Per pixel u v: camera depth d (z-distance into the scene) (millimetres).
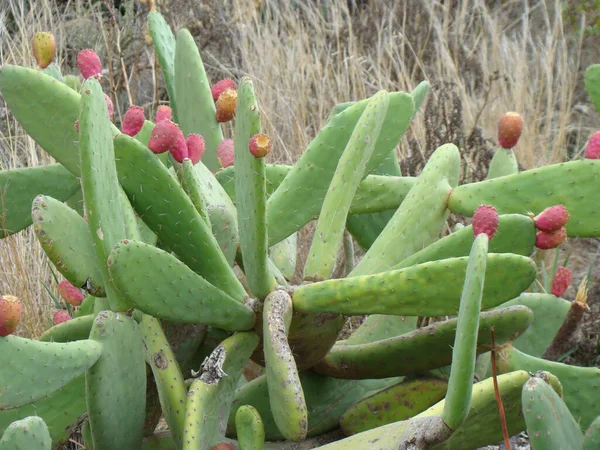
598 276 4164
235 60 6508
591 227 3105
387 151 3305
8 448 2432
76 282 2779
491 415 2758
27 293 3949
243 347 2889
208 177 3162
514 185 3160
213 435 2809
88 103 2709
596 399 3025
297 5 7664
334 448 2672
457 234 2984
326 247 3027
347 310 2842
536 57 6836
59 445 2926
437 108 4609
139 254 2717
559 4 6883
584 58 6949
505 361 3059
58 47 6105
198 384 2785
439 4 7199
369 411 3131
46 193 3258
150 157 2844
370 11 7281
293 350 3010
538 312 3307
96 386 2734
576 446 2531
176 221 2877
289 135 5863
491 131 5770
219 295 2828
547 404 2473
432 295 2766
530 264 2691
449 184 3273
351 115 3164
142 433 2887
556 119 6359
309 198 3180
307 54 6789
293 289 2887
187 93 3607
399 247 3166
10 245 4070
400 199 3373
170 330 3084
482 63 6594
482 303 2732
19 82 2979
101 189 2746
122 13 7246
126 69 6219
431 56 6949
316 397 3180
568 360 3652
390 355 3062
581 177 3105
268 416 3121
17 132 5199
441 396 3082
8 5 6715
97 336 2727
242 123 2777
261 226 2807
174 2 6480
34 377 2621
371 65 6645
